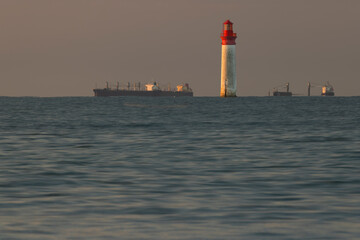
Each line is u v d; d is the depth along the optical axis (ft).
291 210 218.59
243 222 198.90
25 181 297.53
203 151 473.67
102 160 402.11
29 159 409.08
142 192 261.65
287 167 360.28
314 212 214.69
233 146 520.83
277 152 463.83
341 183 289.33
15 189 270.46
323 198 244.63
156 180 301.43
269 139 600.80
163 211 217.56
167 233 184.85
